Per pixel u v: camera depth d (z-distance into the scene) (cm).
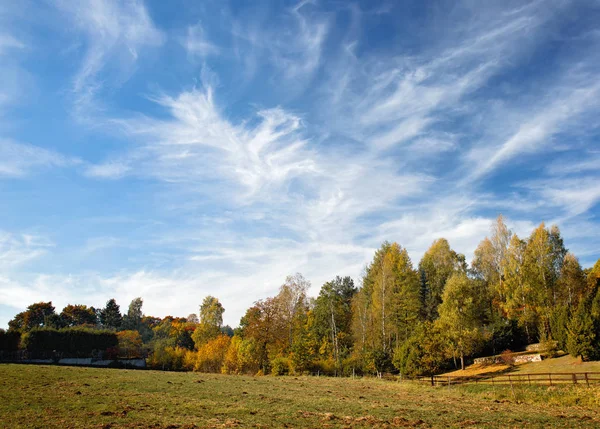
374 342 6775
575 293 6912
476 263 8844
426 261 9238
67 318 13138
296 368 6475
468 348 5875
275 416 2375
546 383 3900
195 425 1994
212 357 8250
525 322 6525
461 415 2623
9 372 3734
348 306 8894
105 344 8575
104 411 2203
